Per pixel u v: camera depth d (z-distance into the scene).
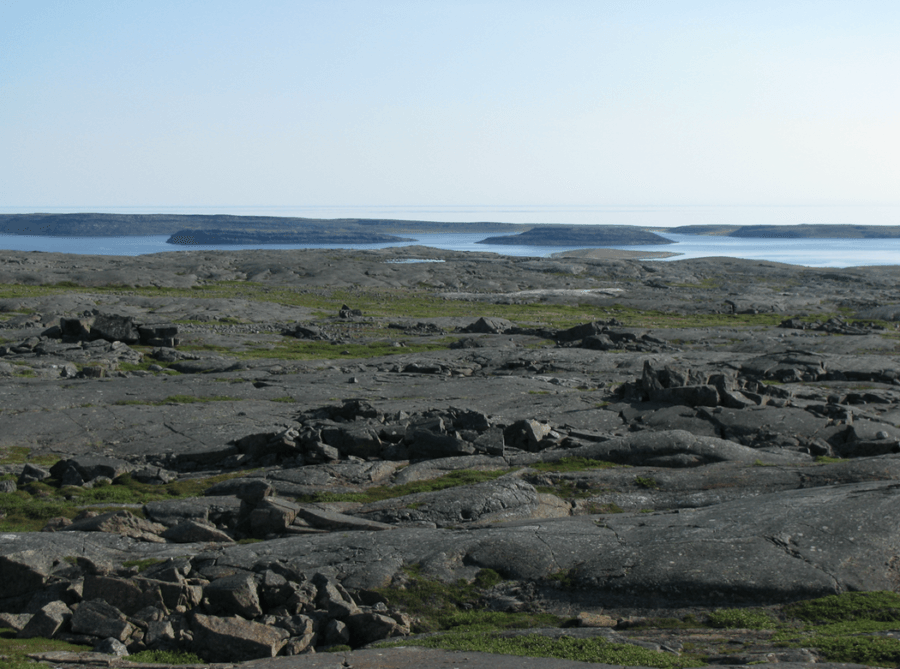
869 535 16.22
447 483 23.20
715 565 15.45
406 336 64.00
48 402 33.41
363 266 128.62
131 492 23.11
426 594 15.34
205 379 40.22
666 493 22.25
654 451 25.30
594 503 21.73
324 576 15.52
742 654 11.83
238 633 13.23
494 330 65.12
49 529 18.91
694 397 31.59
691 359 47.16
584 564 16.00
